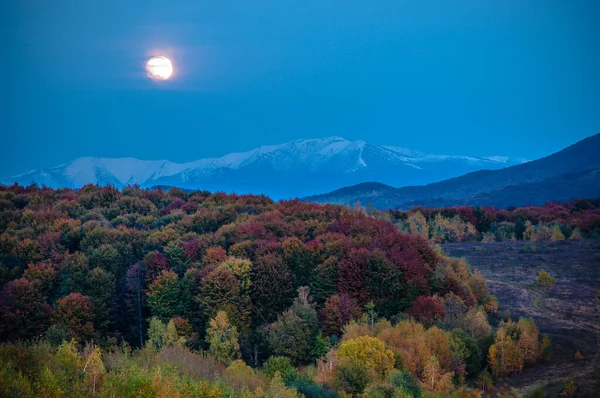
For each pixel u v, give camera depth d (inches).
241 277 2481.5
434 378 1673.2
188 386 1216.2
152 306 2420.0
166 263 2704.2
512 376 1889.8
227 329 2087.8
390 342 1855.3
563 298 2999.5
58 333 1964.8
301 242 2822.3
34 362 1168.2
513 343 1959.9
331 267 2578.7
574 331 2455.7
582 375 1843.0
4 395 970.1
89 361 1179.3
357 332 1985.7
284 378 1668.3
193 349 2159.2
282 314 2423.7
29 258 2696.9
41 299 2245.3
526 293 3120.1
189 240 3031.5
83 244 2886.3
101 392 1074.1
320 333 2133.4
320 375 1663.4
